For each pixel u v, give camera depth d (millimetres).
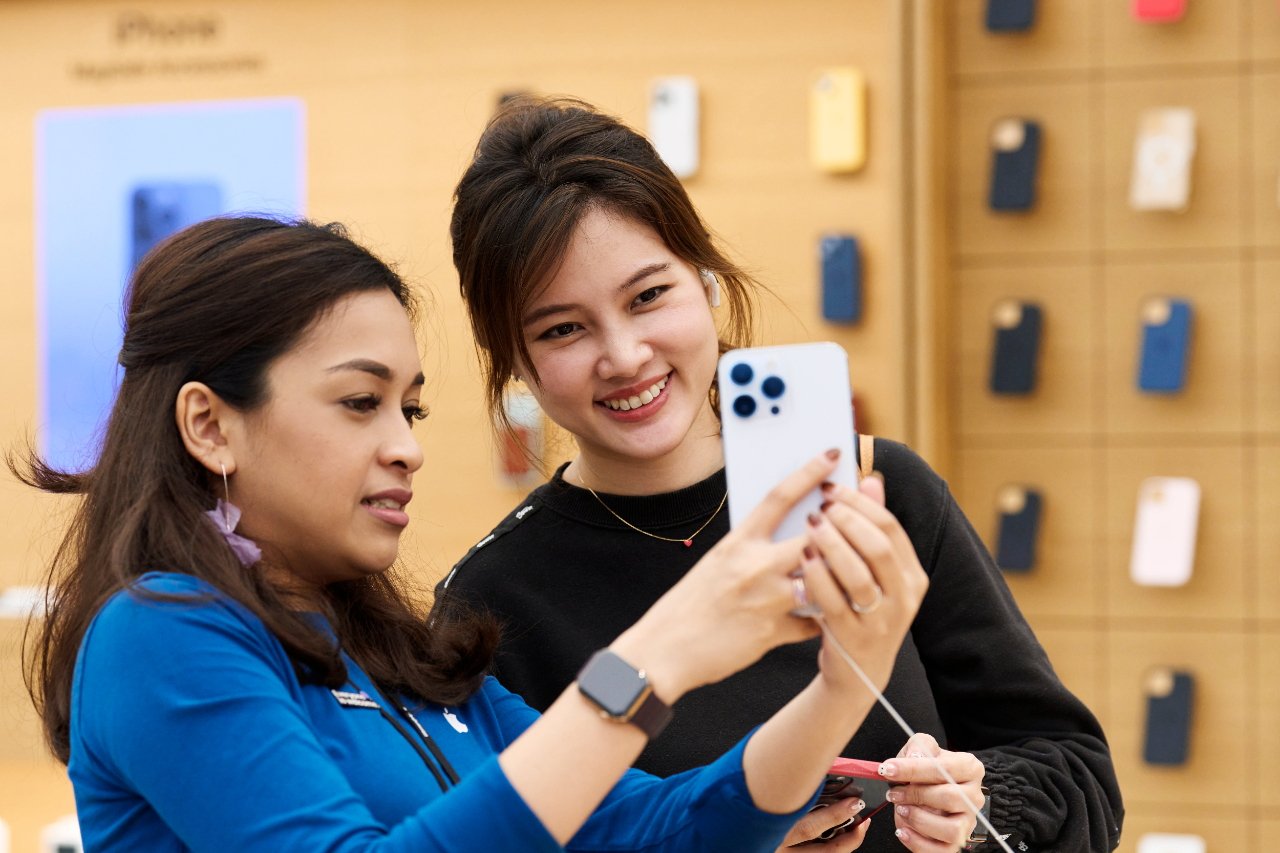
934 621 1690
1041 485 3395
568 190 1497
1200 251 3301
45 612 1285
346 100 3592
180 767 1069
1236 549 3301
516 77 3521
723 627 1048
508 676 1663
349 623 1360
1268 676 3281
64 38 3695
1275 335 3266
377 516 1255
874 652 1077
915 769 1366
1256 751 3289
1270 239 3262
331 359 1215
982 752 1605
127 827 1128
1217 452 3307
